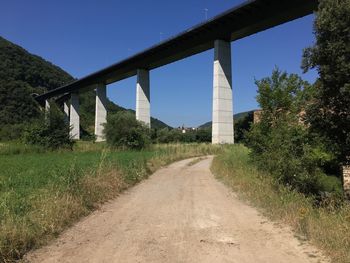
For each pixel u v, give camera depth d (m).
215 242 8.84
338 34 11.42
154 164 31.88
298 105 18.58
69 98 133.62
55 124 47.59
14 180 14.36
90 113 168.75
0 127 75.75
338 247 7.67
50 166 20.22
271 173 16.70
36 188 12.48
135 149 50.75
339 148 12.42
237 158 27.86
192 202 14.61
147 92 83.06
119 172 19.66
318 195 15.50
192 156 49.34
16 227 8.17
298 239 8.93
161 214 12.21
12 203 9.84
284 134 16.70
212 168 30.12
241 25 55.94
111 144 51.34
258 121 20.81
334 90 11.75
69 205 11.31
